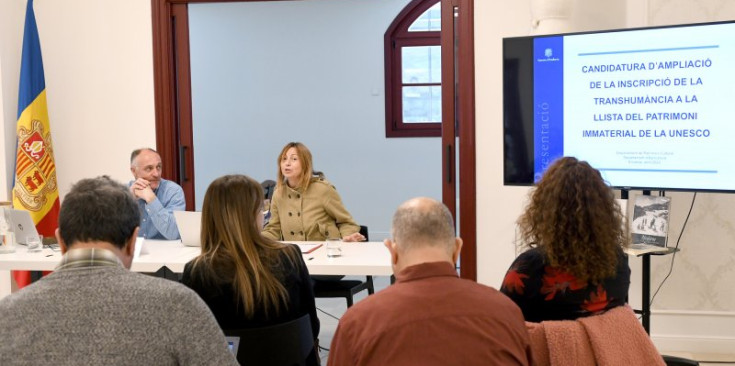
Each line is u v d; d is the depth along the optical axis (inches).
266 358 82.8
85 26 195.0
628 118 140.6
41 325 52.0
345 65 307.6
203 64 314.3
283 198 163.3
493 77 181.0
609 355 70.4
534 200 76.2
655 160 138.4
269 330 82.7
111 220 56.1
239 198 84.0
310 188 162.1
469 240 184.5
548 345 70.8
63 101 196.5
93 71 195.6
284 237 162.6
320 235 160.2
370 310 59.4
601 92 143.2
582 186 73.4
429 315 57.7
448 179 188.4
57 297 52.8
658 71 137.0
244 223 83.8
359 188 313.0
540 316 74.8
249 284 81.7
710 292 159.6
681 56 134.6
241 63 312.8
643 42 138.2
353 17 305.0
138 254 134.3
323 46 308.0
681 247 159.3
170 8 196.1
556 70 147.6
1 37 186.2
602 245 72.1
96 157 197.0
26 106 184.5
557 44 147.1
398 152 309.1
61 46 195.6
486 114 182.1
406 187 310.5
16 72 191.8
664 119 137.1
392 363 56.6
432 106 304.7
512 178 153.1
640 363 71.9
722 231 157.8
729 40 130.3
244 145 316.2
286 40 309.6
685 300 160.7
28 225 144.6
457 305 58.4
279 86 312.0
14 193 184.7
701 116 133.6
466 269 185.2
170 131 196.4
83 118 196.5
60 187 198.2
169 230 156.7
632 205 160.2
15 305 52.9
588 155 145.5
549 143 149.3
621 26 167.8
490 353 56.7
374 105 308.0
